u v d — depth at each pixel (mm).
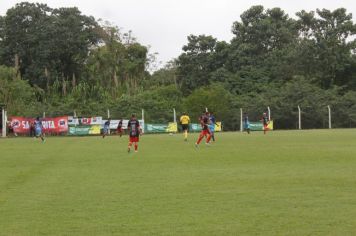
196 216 11000
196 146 32812
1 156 27141
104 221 10656
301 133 52719
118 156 26344
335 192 13734
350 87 91938
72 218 10969
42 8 91562
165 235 9484
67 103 74250
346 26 89250
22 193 14297
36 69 86812
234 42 97062
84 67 89062
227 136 47844
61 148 33688
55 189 14984
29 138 52406
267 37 96938
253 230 9742
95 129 61438
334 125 76125
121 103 71250
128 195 13789
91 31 89688
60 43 87188
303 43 89812
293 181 15875
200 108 71875
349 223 10156
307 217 10734
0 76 70938
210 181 16203
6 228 10148
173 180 16594
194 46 98125
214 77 92062
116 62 87062
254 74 91125
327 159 22797
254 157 24281
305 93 77250
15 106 67000
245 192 13961
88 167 21031
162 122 67500
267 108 73062
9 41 89438
